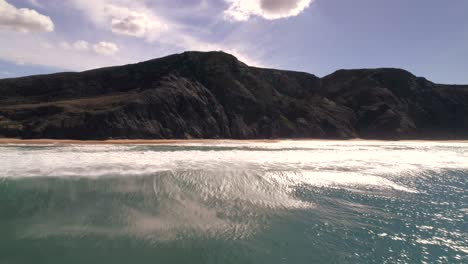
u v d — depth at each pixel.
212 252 6.75
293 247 7.16
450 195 12.29
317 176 14.12
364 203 10.83
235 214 9.16
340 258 6.76
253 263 6.34
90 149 23.92
